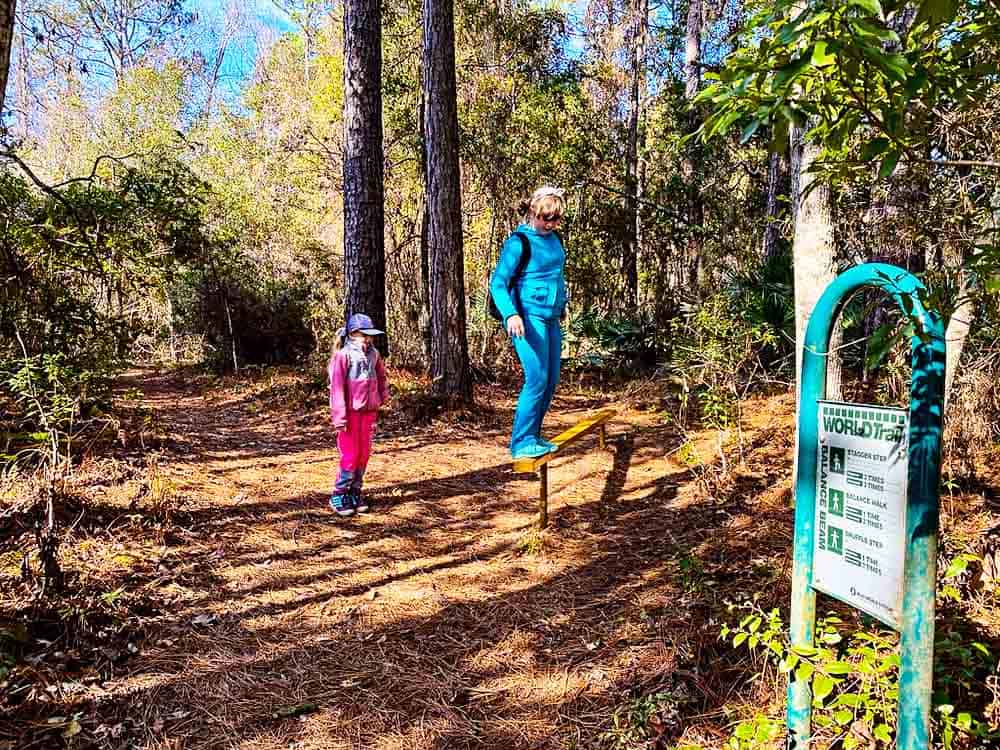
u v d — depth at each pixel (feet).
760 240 47.91
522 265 16.14
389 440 27.81
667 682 10.41
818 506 7.16
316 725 9.97
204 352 52.03
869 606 6.45
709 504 18.25
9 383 15.89
